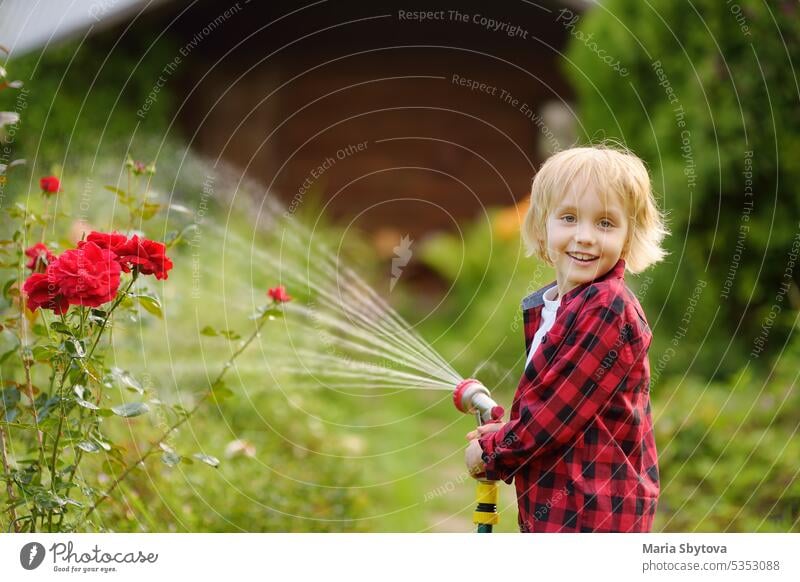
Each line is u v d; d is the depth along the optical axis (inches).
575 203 93.4
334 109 417.7
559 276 97.0
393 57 412.8
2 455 103.6
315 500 170.4
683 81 240.8
